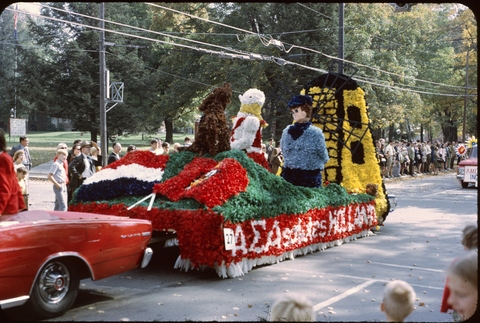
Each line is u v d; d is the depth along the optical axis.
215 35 33.25
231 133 10.81
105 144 22.64
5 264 5.62
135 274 8.47
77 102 38.69
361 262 9.54
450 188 26.33
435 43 46.66
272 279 8.19
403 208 18.14
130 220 6.95
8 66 54.69
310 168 10.91
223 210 8.10
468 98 48.84
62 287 6.19
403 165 33.91
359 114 13.22
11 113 49.28
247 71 30.92
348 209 11.55
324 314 6.47
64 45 38.88
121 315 6.32
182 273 8.53
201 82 33.97
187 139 17.97
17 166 11.29
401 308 3.71
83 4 38.50
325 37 31.91
